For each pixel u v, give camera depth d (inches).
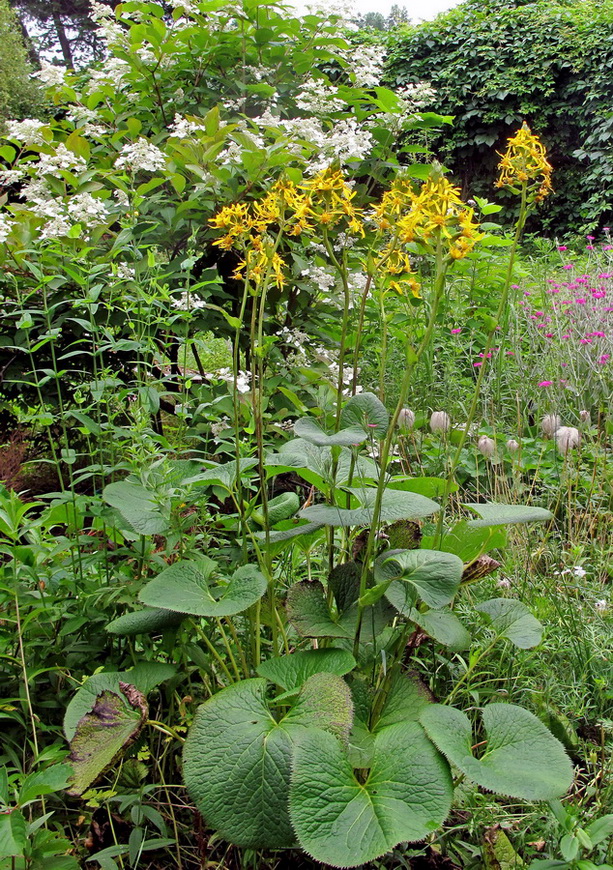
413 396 151.8
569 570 92.7
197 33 134.7
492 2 388.2
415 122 146.3
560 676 78.7
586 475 124.3
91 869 58.7
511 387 153.8
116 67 141.9
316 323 136.2
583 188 365.4
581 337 160.1
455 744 50.3
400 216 58.6
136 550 79.1
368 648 66.4
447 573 57.6
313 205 63.7
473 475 127.3
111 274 92.1
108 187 132.6
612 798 61.8
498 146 382.9
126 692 55.7
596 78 353.7
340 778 48.7
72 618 71.6
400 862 57.2
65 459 78.9
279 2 146.1
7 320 113.0
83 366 115.0
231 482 67.4
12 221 105.7
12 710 63.5
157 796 64.1
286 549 85.2
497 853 54.9
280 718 56.2
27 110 393.4
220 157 117.7
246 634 75.9
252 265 64.1
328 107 139.1
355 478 70.2
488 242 185.5
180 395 94.0
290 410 120.7
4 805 48.5
